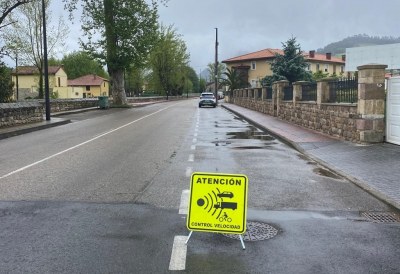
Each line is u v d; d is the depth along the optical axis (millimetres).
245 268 4195
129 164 9938
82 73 111750
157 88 85250
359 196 7031
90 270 4148
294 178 8453
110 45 39312
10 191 7273
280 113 24531
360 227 5461
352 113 13172
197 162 10242
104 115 29516
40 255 4516
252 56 77938
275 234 5164
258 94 33531
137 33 40094
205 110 37719
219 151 12211
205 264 4285
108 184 7797
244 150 12500
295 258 4449
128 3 39031
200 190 4883
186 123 22641
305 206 6402
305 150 12227
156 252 4590
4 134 16391
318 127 16859
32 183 7906
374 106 12312
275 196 6973
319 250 4672
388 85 12172
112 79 41688
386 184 7645
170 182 7965
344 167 9375
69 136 16422
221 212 4820
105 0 38375
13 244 4824
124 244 4820
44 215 5887
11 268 4199
